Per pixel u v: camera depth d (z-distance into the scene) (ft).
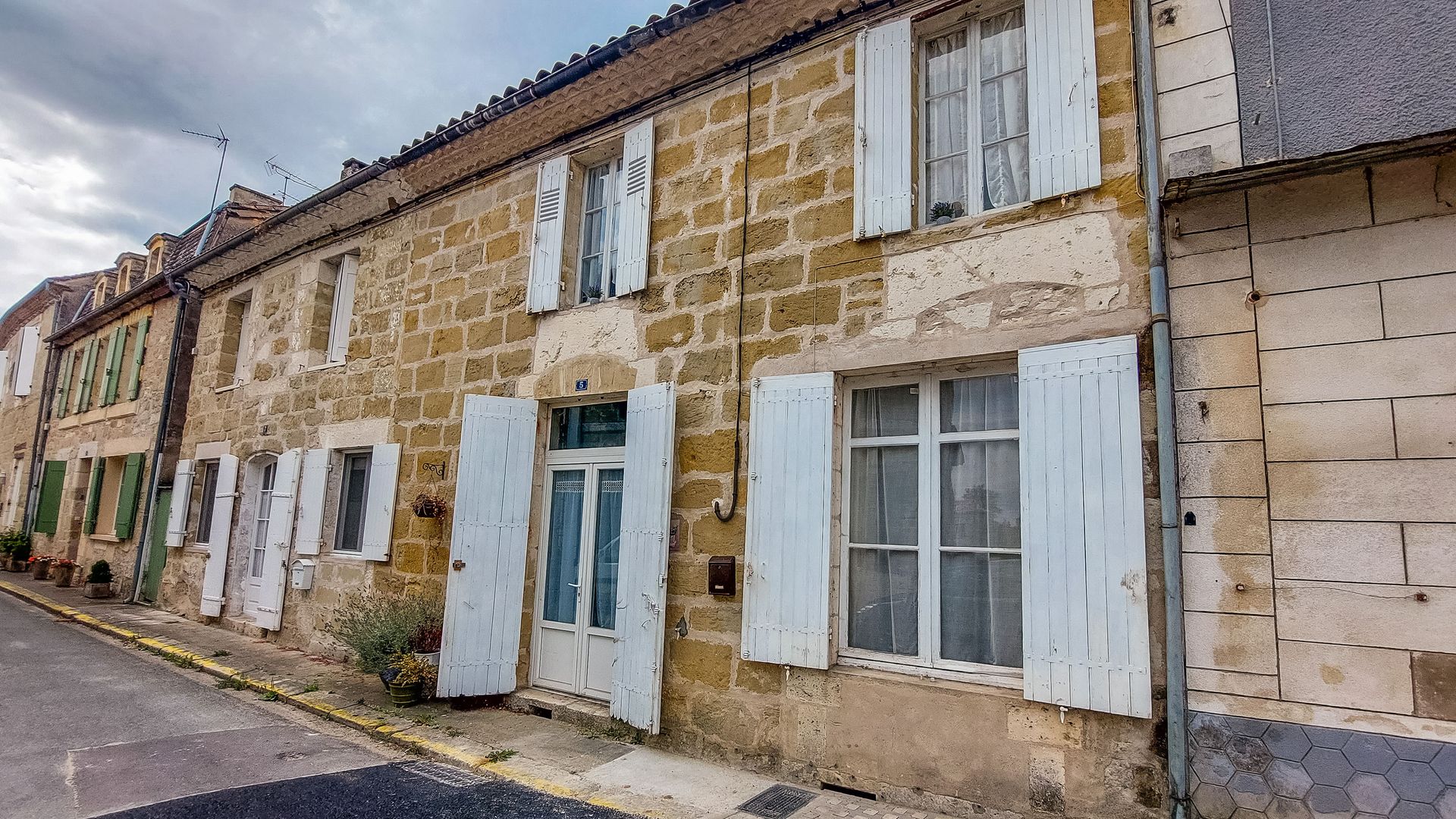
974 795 12.63
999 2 14.97
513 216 22.65
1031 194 13.60
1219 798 10.71
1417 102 10.67
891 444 14.98
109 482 44.24
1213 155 11.98
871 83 15.72
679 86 19.16
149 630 29.55
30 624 31.24
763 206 17.08
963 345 13.83
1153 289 12.07
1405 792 9.71
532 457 20.58
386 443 24.53
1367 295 10.73
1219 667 10.94
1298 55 11.60
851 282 15.42
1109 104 13.20
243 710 19.62
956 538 14.07
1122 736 11.59
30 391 61.05
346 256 29.27
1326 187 11.16
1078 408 12.45
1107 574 11.81
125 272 51.83
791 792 13.94
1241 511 11.09
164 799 13.30
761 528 15.42
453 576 19.20
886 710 13.67
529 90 20.76
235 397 33.01
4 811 12.55
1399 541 10.11
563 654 19.57
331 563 25.88
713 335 17.33
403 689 19.07
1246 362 11.37
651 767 15.25
